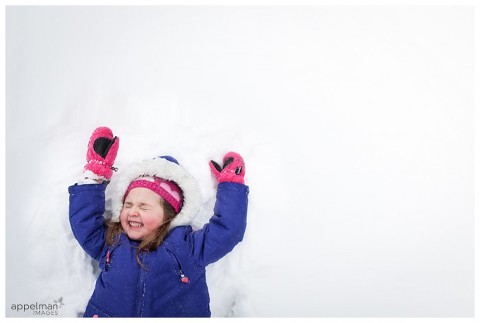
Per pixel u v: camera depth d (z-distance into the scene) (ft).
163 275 4.74
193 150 5.51
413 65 6.49
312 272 5.35
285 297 5.25
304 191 5.62
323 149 5.86
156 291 4.70
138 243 4.91
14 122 5.59
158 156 5.40
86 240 4.85
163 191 4.89
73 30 6.29
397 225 5.61
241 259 5.26
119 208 4.99
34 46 6.06
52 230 5.17
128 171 4.98
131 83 5.98
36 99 5.74
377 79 6.38
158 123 5.72
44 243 5.16
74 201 4.87
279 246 5.37
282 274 5.30
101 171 4.97
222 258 5.26
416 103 6.23
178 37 6.52
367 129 6.04
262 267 5.28
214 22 6.72
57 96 5.78
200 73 6.19
